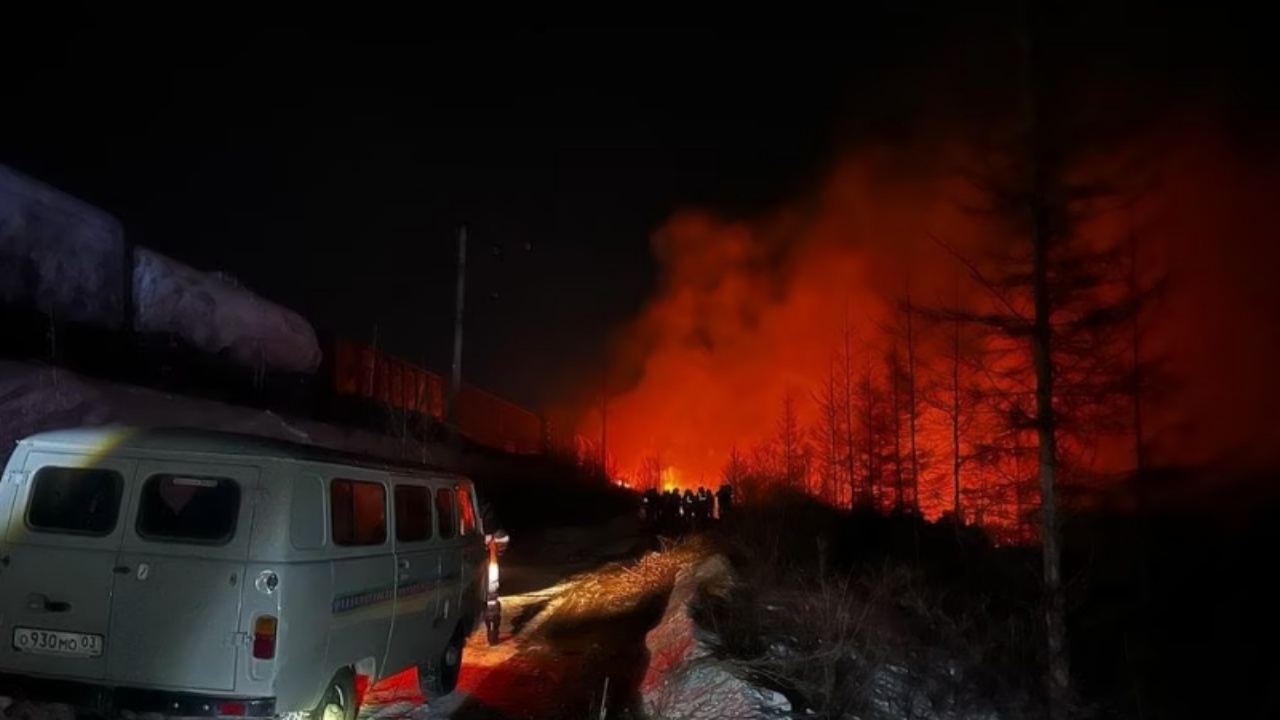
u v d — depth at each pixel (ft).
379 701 28.43
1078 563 54.29
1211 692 46.01
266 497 19.42
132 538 19.30
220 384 57.67
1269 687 46.70
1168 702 43.09
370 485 23.58
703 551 54.90
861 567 51.62
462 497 31.22
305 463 20.36
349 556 21.67
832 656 24.81
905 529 71.36
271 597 18.94
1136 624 54.08
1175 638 53.52
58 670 19.10
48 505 19.84
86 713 19.42
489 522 40.98
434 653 27.89
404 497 25.77
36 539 19.53
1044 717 30.55
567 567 70.28
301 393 68.13
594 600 50.11
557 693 30.14
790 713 22.45
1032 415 35.70
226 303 61.41
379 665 23.88
